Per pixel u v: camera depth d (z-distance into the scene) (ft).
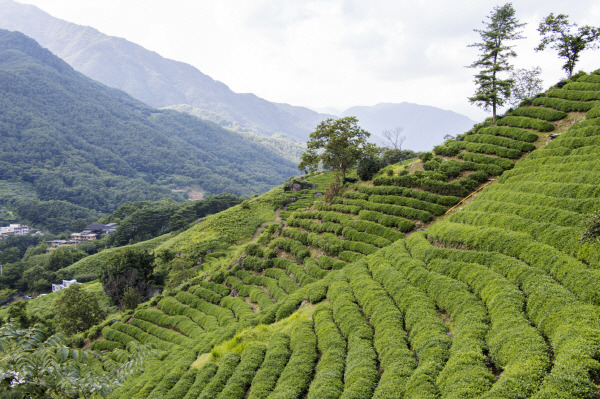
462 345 59.67
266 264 181.27
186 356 122.93
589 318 50.72
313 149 246.06
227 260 231.09
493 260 82.58
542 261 73.31
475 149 180.96
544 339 54.60
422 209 154.71
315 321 97.96
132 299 211.00
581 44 191.93
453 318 72.02
